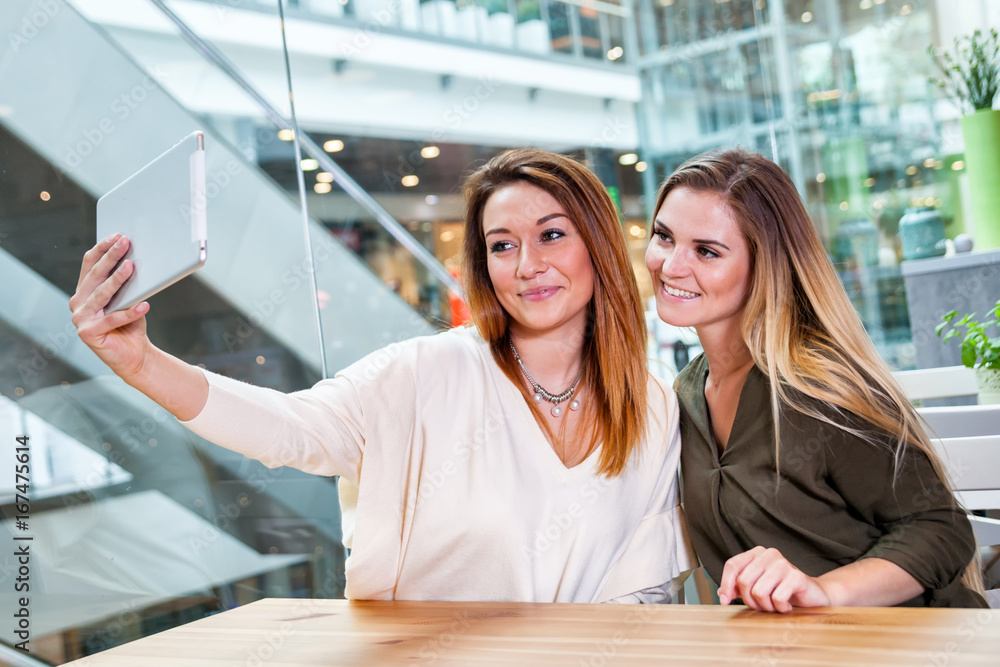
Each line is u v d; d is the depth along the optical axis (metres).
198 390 0.92
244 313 2.45
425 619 0.81
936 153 3.86
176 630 0.84
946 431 1.60
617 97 5.14
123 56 2.19
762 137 4.64
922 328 3.07
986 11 3.70
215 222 2.38
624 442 1.19
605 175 5.18
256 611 0.91
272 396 1.04
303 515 2.59
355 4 3.73
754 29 4.63
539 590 1.12
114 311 0.80
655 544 1.22
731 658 0.61
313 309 2.59
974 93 3.35
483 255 1.26
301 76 3.54
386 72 3.90
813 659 0.59
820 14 4.11
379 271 2.88
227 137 2.40
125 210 0.80
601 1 5.05
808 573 1.09
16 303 1.94
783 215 1.17
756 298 1.16
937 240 3.20
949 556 0.99
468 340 1.27
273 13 2.58
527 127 4.76
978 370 1.99
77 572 1.99
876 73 3.99
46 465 1.96
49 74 2.04
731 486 1.15
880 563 0.97
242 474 2.41
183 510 2.25
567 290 1.16
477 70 4.39
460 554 1.13
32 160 2.00
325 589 2.63
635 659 0.62
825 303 1.16
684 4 4.94
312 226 2.69
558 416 1.23
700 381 1.29
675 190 1.20
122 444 2.12
